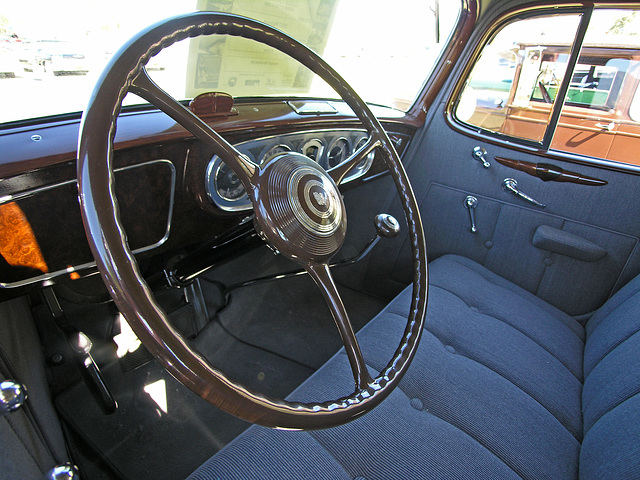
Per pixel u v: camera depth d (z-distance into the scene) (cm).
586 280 147
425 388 94
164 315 48
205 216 102
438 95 164
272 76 120
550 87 143
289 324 164
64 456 80
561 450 87
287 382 144
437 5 141
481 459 80
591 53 133
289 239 62
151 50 59
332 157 132
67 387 120
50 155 70
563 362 116
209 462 73
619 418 81
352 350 66
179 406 127
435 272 145
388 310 122
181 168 90
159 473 111
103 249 47
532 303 142
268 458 71
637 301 114
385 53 144
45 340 107
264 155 109
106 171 51
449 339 113
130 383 130
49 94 76
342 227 69
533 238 153
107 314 129
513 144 152
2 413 38
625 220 140
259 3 102
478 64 155
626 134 135
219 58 104
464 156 162
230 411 49
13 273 76
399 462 76
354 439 78
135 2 76
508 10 143
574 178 144
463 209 165
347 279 189
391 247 177
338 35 129
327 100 141
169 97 61
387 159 89
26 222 72
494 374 103
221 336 154
